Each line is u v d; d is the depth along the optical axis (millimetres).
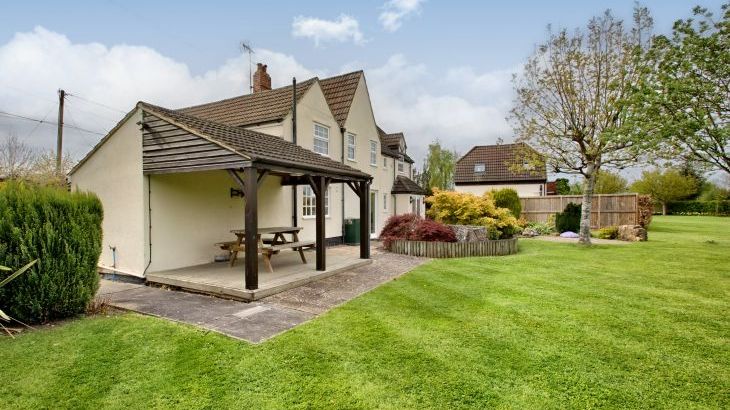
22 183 5422
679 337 4770
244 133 9703
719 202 40000
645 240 16016
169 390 3414
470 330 4961
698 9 8773
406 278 8406
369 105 18766
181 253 9000
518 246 14102
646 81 10133
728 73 8383
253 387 3471
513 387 3490
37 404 3189
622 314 5688
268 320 5383
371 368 3836
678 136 9078
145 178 8227
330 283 7883
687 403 3264
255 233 6672
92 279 5816
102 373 3715
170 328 5004
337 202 15727
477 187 31531
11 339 4594
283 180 11984
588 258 11219
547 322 5309
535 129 14461
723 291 7125
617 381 3627
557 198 22484
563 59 13820
